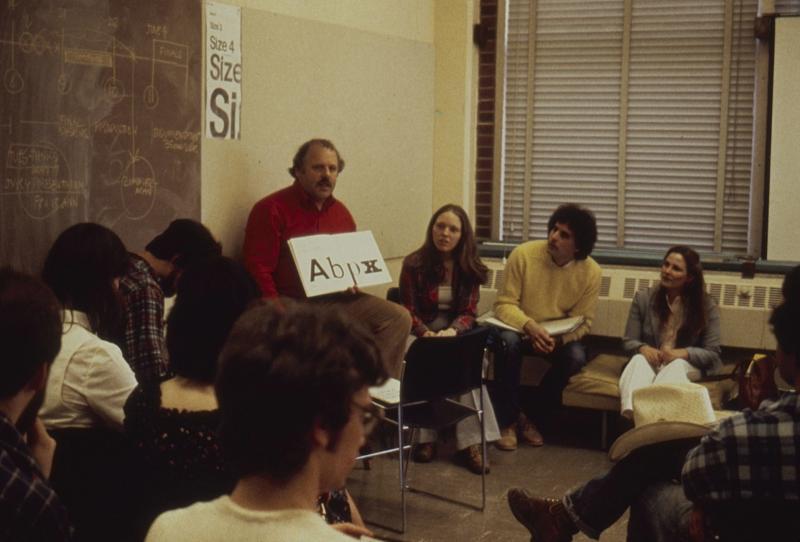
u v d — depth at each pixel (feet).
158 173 13.83
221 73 15.07
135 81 13.28
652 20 20.25
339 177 18.10
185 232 11.98
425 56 20.52
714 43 19.89
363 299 16.16
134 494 6.91
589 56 20.76
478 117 21.61
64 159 12.17
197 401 6.05
